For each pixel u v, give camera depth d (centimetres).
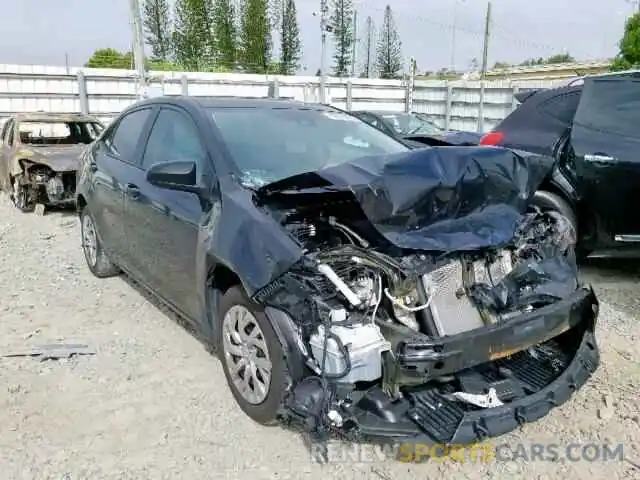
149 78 1956
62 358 388
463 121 2150
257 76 2139
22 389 347
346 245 287
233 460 284
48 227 804
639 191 484
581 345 322
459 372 288
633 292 519
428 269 279
